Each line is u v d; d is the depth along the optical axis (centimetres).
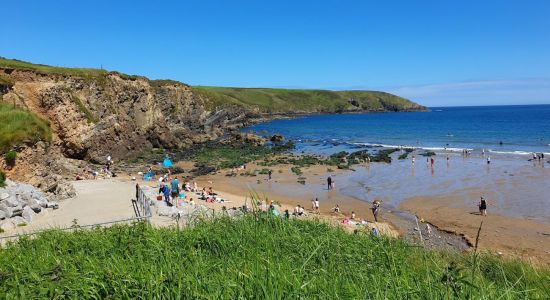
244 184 4553
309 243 841
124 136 6588
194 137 8819
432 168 5219
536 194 3600
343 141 9481
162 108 9156
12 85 4809
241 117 14425
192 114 10400
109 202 2820
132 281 557
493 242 2447
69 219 2322
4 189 2348
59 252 938
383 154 6556
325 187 4344
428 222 2953
